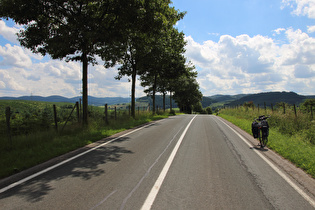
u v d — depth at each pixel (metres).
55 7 11.21
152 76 30.53
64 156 6.47
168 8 13.91
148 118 22.48
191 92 62.88
